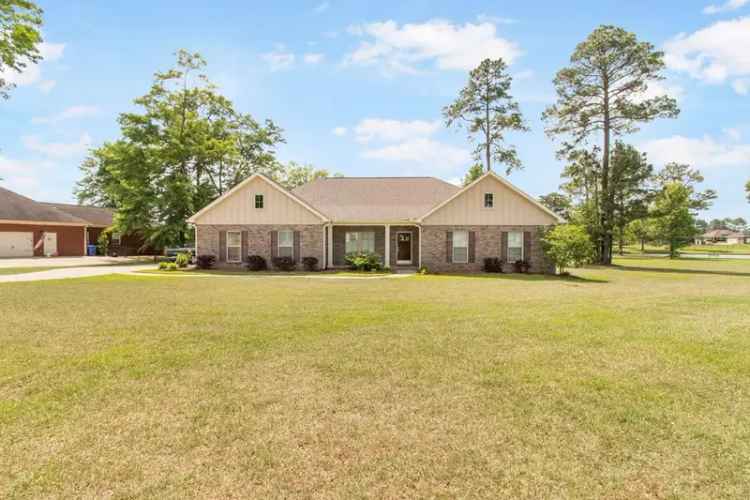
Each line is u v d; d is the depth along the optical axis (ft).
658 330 24.26
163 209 93.20
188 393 14.23
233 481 9.02
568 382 15.42
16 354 18.67
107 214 142.82
